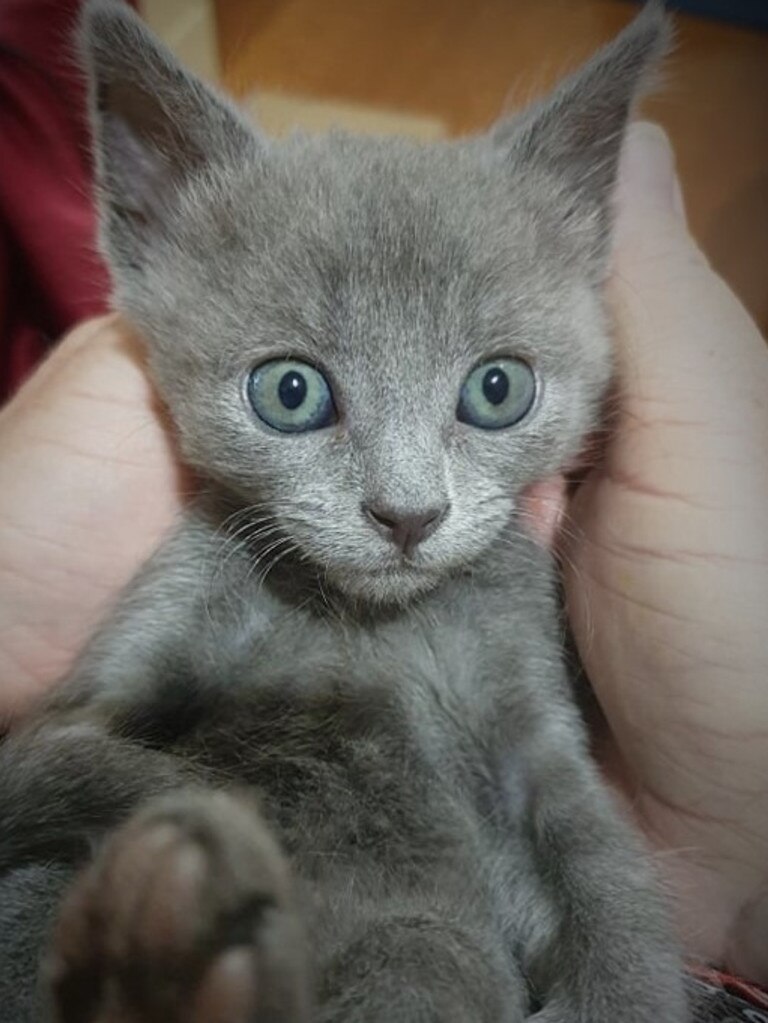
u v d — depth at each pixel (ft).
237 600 0.47
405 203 0.45
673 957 0.41
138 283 0.49
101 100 0.48
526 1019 0.41
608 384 0.49
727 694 0.46
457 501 0.43
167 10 0.84
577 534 0.50
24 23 0.76
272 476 0.44
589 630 0.49
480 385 0.44
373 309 0.42
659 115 0.96
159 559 0.48
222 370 0.44
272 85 0.87
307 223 0.44
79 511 0.51
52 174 0.78
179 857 0.29
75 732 0.42
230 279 0.45
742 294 1.00
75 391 0.51
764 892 0.49
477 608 0.48
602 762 0.52
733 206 1.00
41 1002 0.33
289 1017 0.28
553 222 0.48
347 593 0.45
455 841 0.43
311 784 0.44
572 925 0.42
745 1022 0.43
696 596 0.45
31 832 0.40
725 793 0.47
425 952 0.37
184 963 0.28
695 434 0.46
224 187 0.48
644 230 0.52
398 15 0.89
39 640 0.52
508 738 0.47
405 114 0.89
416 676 0.46
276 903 0.29
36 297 0.84
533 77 0.78
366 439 0.42
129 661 0.45
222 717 0.46
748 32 0.95
